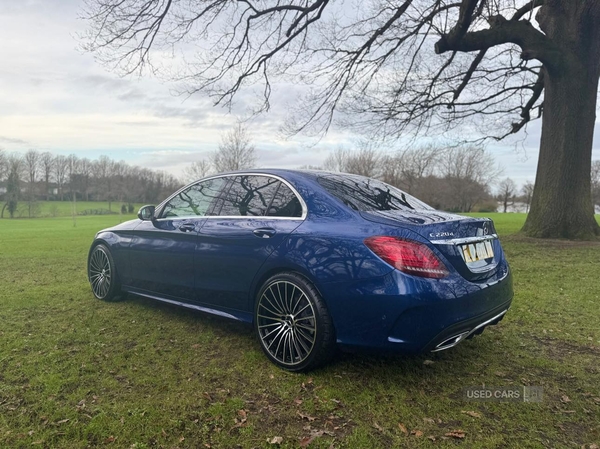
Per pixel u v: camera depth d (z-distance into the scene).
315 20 11.26
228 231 3.53
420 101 13.12
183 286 3.93
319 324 2.88
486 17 9.82
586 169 10.25
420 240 2.64
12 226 30.09
